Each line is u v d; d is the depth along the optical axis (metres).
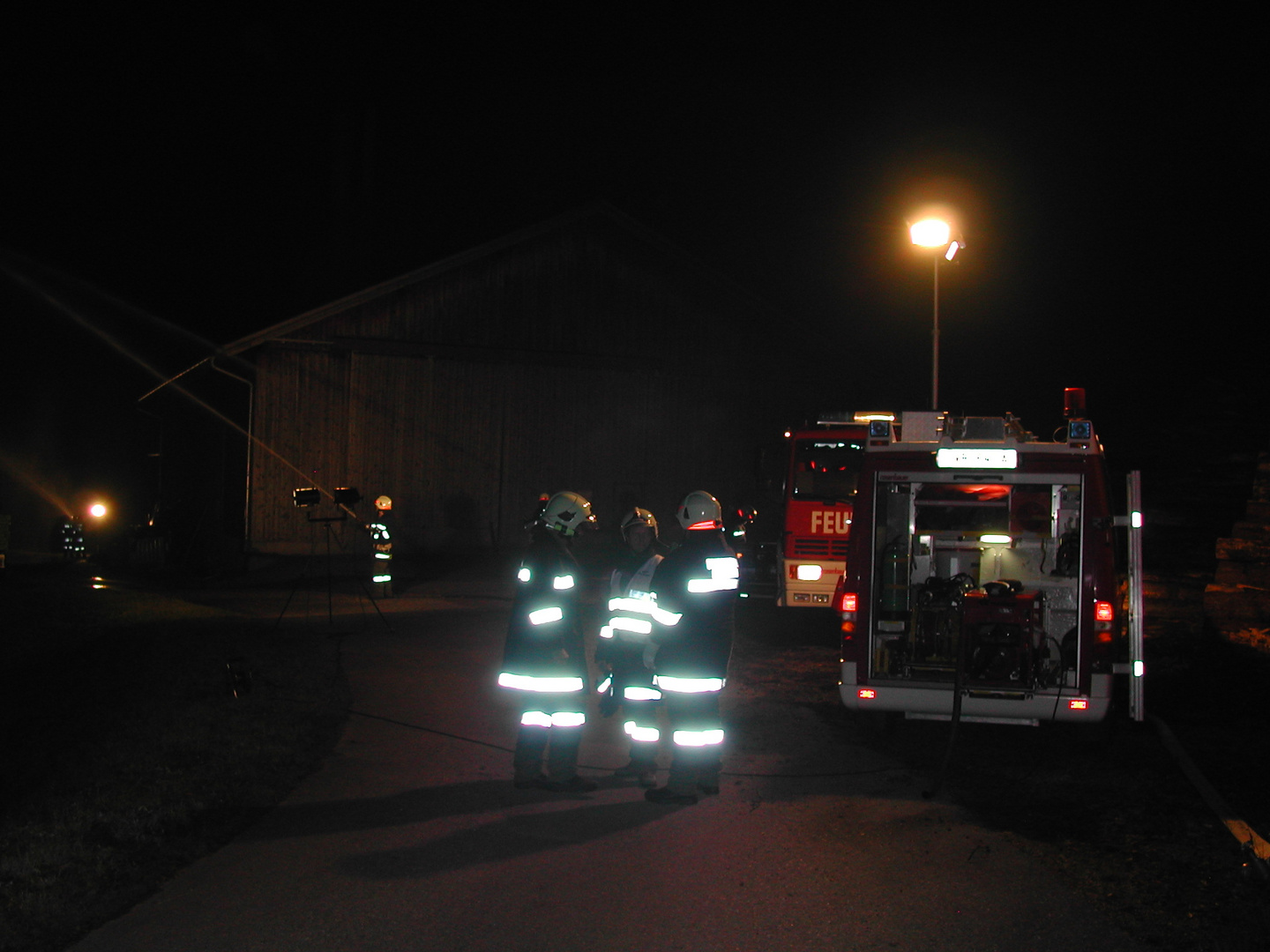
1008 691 7.06
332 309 22.48
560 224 24.61
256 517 21.73
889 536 8.87
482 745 7.35
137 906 4.40
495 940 4.09
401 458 23.09
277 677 9.48
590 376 24.89
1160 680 9.68
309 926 4.20
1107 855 5.15
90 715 8.26
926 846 5.27
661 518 25.33
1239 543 11.58
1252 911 4.40
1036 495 8.84
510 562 22.66
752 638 12.98
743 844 5.27
